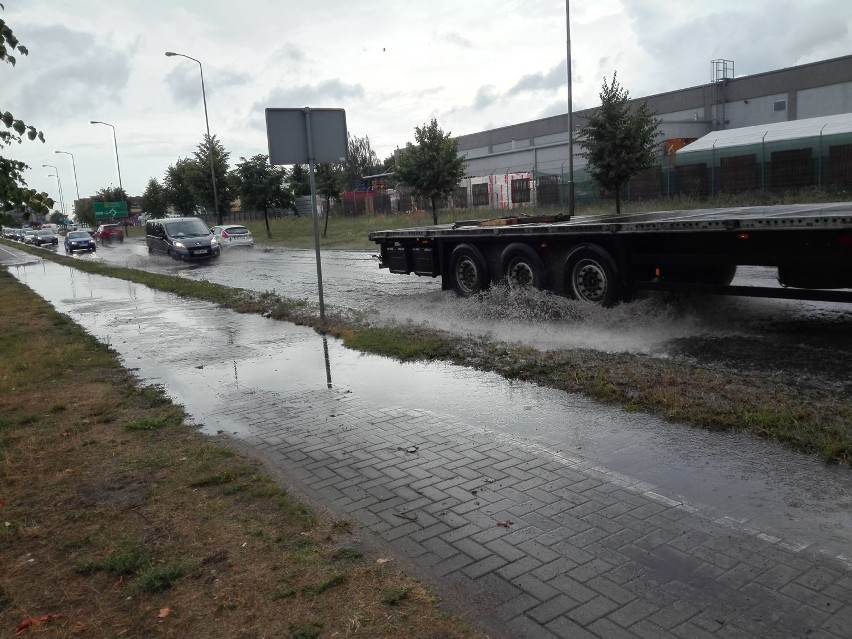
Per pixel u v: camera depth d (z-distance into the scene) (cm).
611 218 1148
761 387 649
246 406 713
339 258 2788
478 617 327
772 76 5194
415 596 343
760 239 841
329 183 4184
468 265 1275
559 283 1095
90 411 707
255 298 1537
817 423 538
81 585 369
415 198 3194
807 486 450
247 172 4656
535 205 4194
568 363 771
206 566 380
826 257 784
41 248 5844
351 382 787
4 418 689
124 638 321
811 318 971
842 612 320
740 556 372
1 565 396
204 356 971
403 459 539
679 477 475
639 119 2469
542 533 407
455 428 606
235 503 464
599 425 589
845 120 3500
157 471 529
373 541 405
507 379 752
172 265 2944
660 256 952
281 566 376
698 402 609
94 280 2392
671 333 927
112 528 434
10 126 588
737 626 313
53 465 552
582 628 317
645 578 355
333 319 1185
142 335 1175
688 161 3681
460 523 425
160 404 729
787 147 3416
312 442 591
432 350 882
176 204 6262
